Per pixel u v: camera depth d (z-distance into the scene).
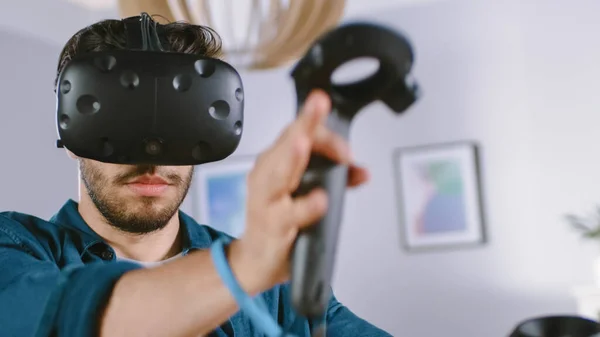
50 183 3.52
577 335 0.36
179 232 0.92
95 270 0.43
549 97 3.33
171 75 0.49
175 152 0.50
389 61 0.27
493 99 3.40
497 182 3.37
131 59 0.49
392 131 3.53
